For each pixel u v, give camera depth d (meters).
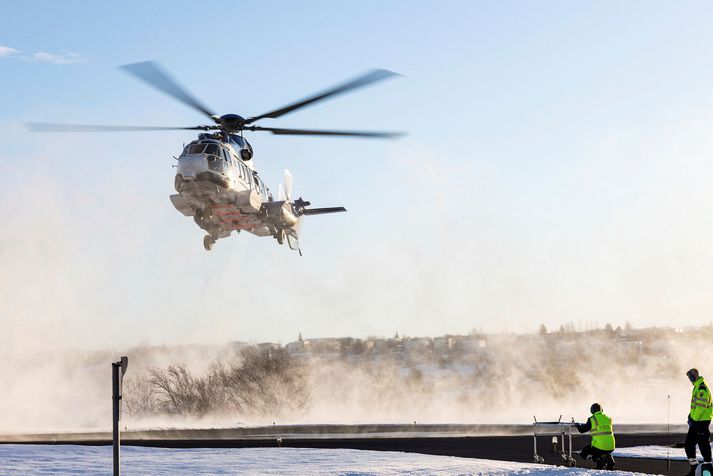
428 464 31.84
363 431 60.53
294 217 61.38
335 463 32.88
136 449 40.31
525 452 38.00
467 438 48.84
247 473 29.62
